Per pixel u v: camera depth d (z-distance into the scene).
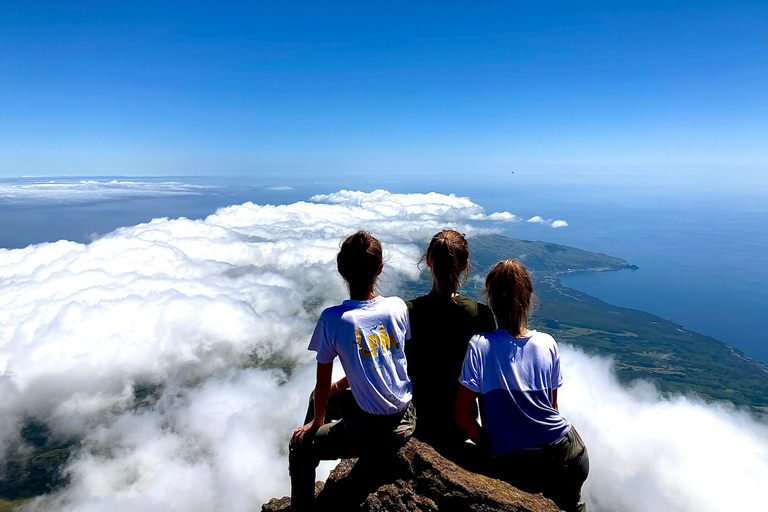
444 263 4.61
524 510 3.97
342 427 4.68
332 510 4.80
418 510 4.28
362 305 4.53
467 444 5.08
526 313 4.45
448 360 4.79
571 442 4.47
